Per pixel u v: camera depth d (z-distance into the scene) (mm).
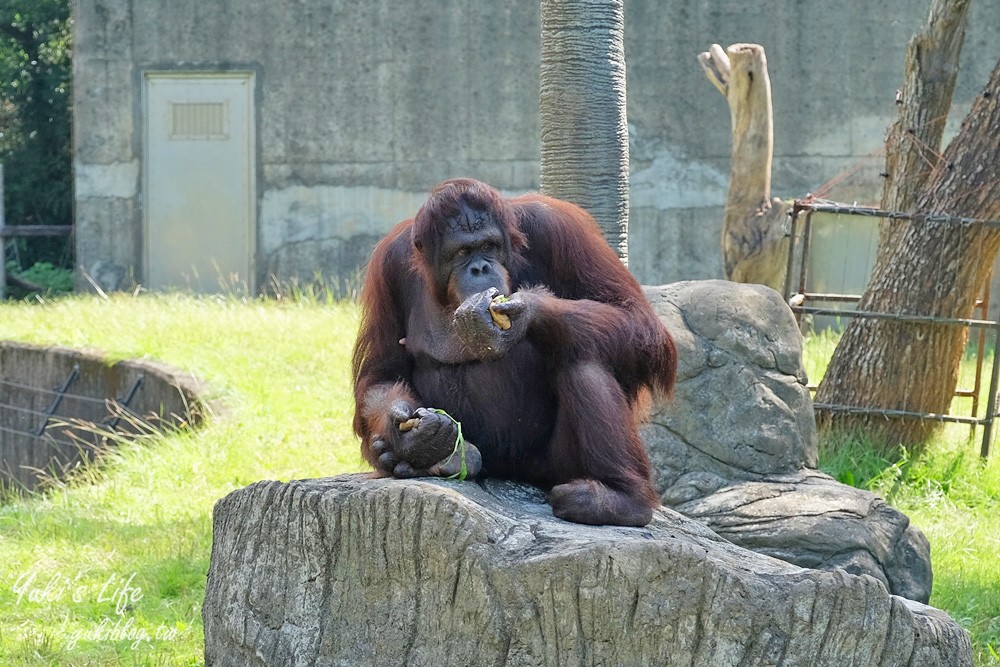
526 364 5574
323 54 24578
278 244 25062
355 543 5109
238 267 25281
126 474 12281
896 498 11797
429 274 5328
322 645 5199
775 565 5102
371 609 5082
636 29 23703
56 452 16250
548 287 5730
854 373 13000
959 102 23344
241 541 5613
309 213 24938
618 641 4660
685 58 23703
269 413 13633
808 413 9648
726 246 15625
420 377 5754
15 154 34812
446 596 4863
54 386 16781
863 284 20719
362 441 5832
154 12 24844
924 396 12789
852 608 4688
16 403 17391
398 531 4949
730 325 9438
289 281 25062
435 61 24344
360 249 24906
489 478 5777
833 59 23406
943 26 13508
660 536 4977
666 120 23859
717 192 23938
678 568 4625
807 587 4668
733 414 9266
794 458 9375
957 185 12664
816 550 8453
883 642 4738
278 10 24578
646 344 5523
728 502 8812
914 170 13789
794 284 20781
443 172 24547
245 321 18172
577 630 4668
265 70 24719
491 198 5203
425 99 24438
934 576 9672
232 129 24969
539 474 5734
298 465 12258
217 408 13641
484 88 24281
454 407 5621
